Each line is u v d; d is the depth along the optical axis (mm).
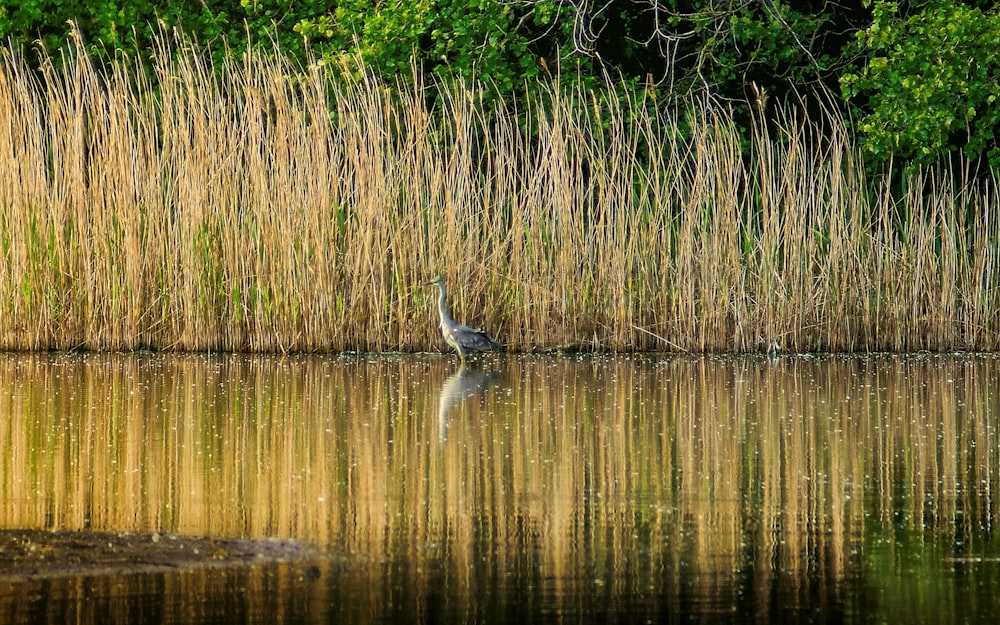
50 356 60812
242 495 32094
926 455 38000
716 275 64125
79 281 62625
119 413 44250
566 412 45344
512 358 61750
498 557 27203
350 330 63125
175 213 62719
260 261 62219
